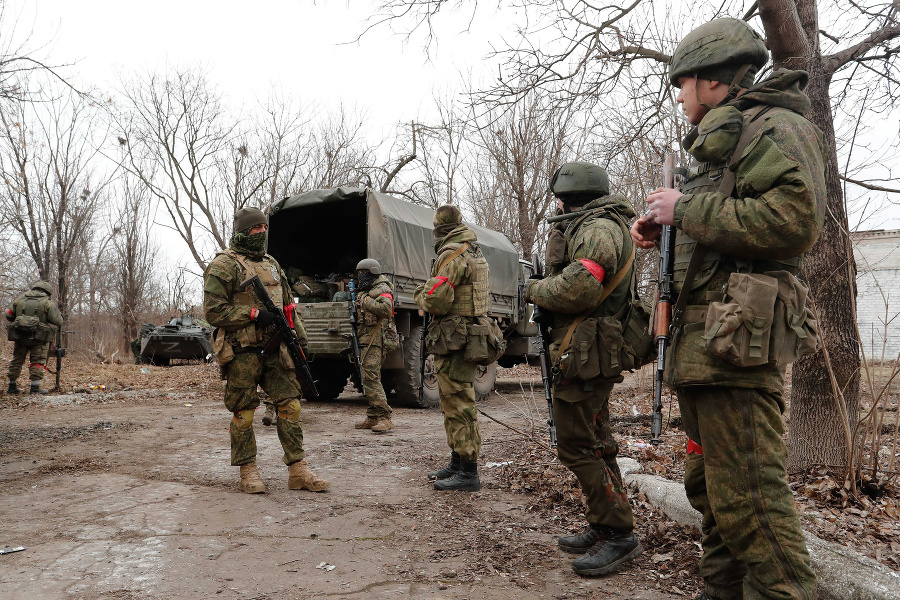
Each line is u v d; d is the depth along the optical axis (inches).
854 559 101.7
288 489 175.0
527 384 525.0
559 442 119.1
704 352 80.0
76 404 381.4
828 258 163.2
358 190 339.6
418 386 357.1
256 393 172.9
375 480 187.6
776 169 73.5
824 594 98.8
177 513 150.3
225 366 170.6
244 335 167.8
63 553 123.3
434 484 178.1
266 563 119.7
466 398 175.5
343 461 214.4
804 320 78.2
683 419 92.1
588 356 111.9
